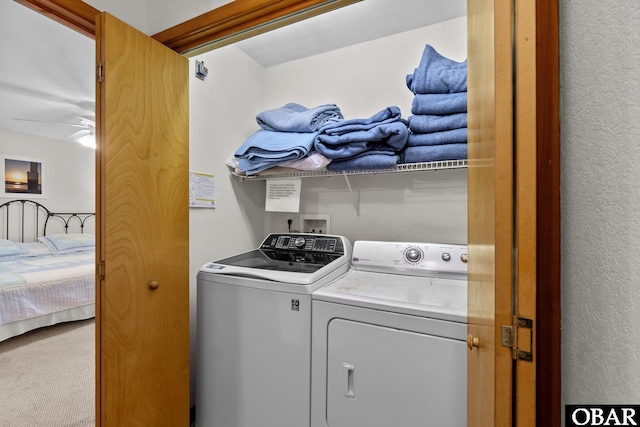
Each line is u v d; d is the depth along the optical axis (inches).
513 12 19.1
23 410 71.1
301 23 67.7
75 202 181.8
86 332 114.7
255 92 84.3
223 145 72.0
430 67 55.3
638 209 16.1
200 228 65.4
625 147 17.2
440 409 38.6
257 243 84.4
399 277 56.6
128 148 41.8
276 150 62.5
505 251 19.4
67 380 83.4
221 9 46.1
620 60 17.7
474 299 30.6
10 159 155.8
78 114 132.6
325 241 68.2
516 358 19.1
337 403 44.5
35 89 108.4
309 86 82.4
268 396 49.6
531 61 18.4
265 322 50.2
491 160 21.4
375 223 74.3
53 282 113.0
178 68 50.9
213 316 55.5
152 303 45.9
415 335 40.1
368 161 58.8
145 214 44.5
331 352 45.1
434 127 54.7
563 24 23.2
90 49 82.7
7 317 100.0
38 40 78.3
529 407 18.8
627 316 16.8
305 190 83.4
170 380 49.4
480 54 26.9
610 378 18.1
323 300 45.9
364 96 75.8
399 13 64.6
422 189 69.2
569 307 22.5
